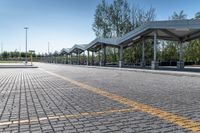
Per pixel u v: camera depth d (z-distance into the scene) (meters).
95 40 42.34
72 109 7.38
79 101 8.67
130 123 5.82
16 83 15.02
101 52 50.22
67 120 6.16
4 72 27.16
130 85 13.44
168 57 49.78
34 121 6.11
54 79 17.62
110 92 10.80
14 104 8.27
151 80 16.36
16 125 5.78
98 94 10.25
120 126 5.59
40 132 5.24
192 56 48.50
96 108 7.47
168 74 21.67
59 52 70.81
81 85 13.60
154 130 5.27
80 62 58.09
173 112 6.88
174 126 5.55
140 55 51.69
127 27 56.75
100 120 6.12
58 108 7.55
